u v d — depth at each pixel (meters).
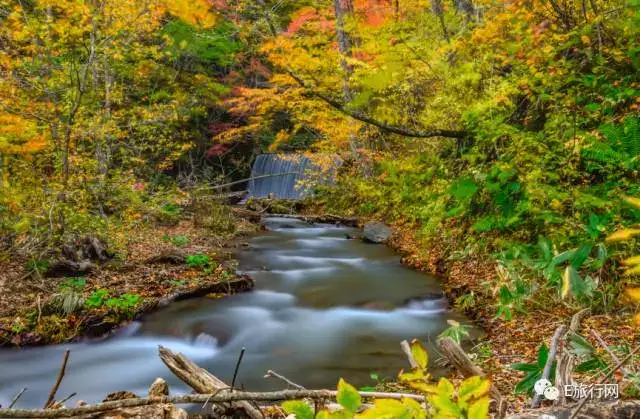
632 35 4.79
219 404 2.27
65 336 5.43
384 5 7.84
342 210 15.32
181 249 9.44
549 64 5.30
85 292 6.39
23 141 7.77
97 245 7.73
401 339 5.38
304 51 6.12
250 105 16.83
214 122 20.56
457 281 6.69
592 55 5.32
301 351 5.19
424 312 6.14
